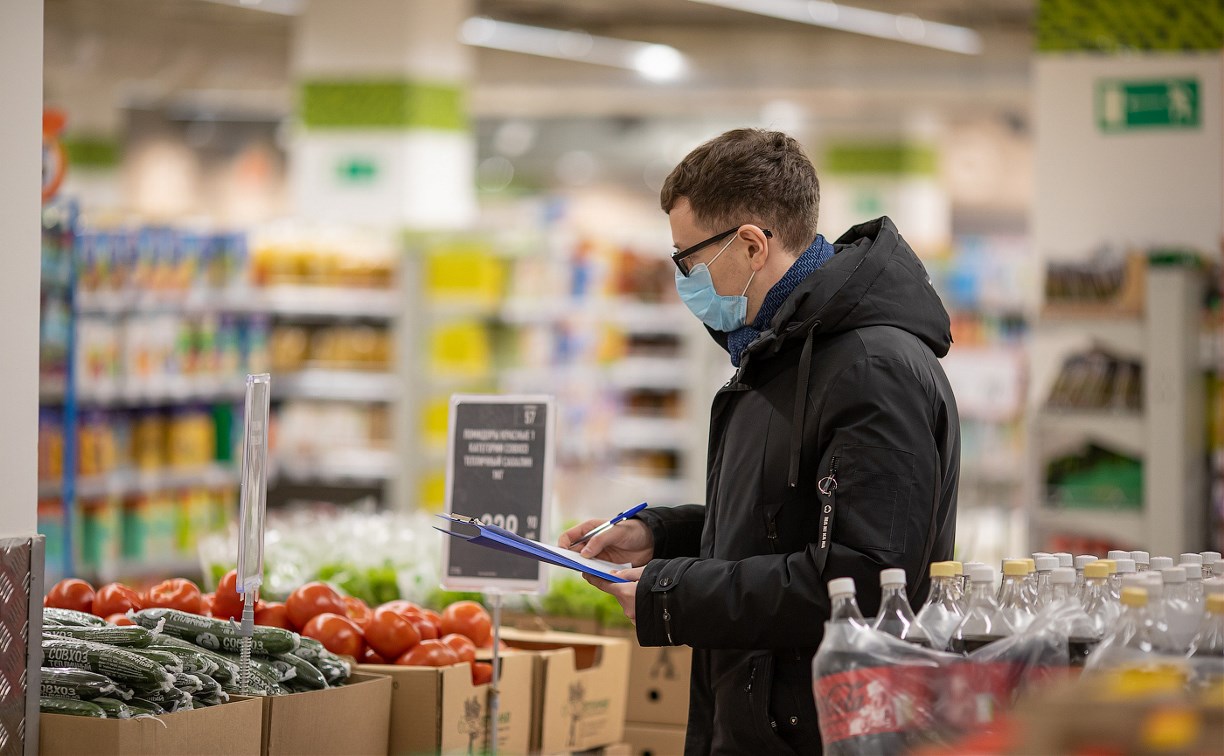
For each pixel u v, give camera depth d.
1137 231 7.32
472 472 2.98
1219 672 1.80
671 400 10.42
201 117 23.30
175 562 8.33
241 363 8.85
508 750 3.14
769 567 2.43
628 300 10.33
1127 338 7.17
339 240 9.34
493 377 9.63
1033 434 7.25
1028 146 24.77
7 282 2.52
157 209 21.92
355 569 4.13
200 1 16.28
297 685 2.78
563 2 16.78
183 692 2.52
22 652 2.46
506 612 3.98
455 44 12.23
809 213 2.63
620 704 3.56
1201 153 7.25
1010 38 17.67
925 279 2.63
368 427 9.41
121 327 7.96
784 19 18.05
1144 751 1.53
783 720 2.54
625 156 25.48
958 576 2.23
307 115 11.96
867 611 2.35
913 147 21.31
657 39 18.69
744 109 21.41
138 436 8.16
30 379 2.57
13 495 2.52
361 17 11.81
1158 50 7.30
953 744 1.91
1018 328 14.54
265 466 2.68
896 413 2.41
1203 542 7.27
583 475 9.42
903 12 16.33
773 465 2.54
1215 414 7.31
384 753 2.86
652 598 2.47
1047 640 1.99
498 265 9.58
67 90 18.58
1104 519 7.12
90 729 2.40
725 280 2.63
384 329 9.45
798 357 2.56
